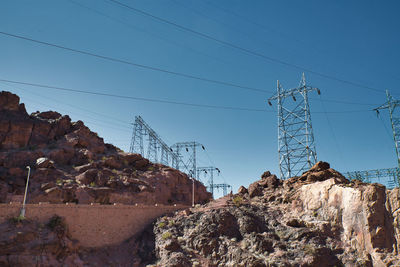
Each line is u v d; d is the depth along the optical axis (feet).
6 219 142.72
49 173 222.48
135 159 289.53
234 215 177.78
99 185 229.45
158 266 146.10
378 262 130.72
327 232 155.22
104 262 155.43
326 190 167.53
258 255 147.74
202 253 156.25
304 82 274.57
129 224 176.14
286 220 171.12
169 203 260.21
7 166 221.66
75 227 159.94
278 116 280.31
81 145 273.75
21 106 280.72
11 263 128.57
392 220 135.44
